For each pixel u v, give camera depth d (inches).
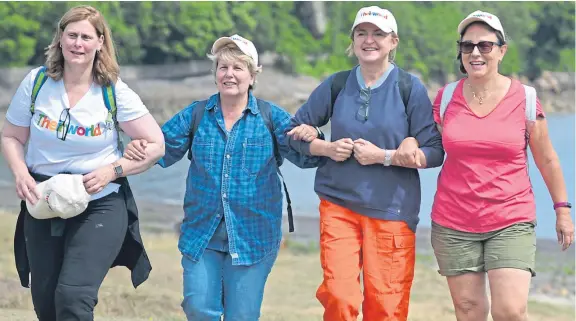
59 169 429.7
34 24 4517.7
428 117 461.7
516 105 447.8
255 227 461.4
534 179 2549.2
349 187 463.2
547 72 6476.4
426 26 6151.6
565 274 1357.0
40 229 432.8
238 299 461.1
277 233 470.9
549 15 6565.0
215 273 459.5
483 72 446.0
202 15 5027.1
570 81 6456.7
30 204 419.2
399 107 460.4
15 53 4443.9
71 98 426.0
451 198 454.0
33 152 432.8
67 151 426.9
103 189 431.2
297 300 1003.9
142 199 2276.1
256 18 5393.7
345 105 466.3
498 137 442.0
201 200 461.1
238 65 458.6
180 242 466.3
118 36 4685.0
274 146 473.7
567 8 6515.8
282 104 4928.6
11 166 430.9
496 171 445.1
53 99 425.7
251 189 459.8
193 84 4778.5
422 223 1823.3
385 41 457.1
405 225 464.8
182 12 4955.7
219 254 461.7
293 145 470.6
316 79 5324.8
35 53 4623.5
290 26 5610.2
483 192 444.8
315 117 476.1
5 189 2276.1
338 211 470.0
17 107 430.3
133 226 449.7
